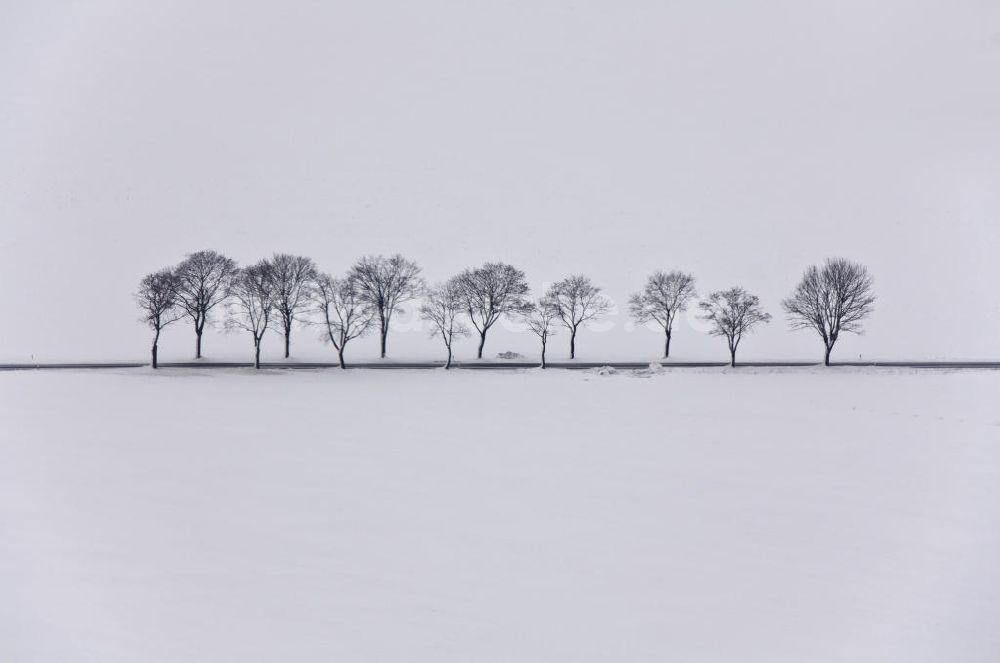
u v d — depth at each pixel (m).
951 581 33.41
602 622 29.38
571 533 38.75
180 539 36.81
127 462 50.94
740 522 40.69
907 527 40.06
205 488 45.50
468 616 29.61
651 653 27.22
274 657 26.12
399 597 31.12
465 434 62.19
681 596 31.78
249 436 60.09
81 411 69.19
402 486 46.72
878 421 68.75
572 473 50.06
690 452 56.22
